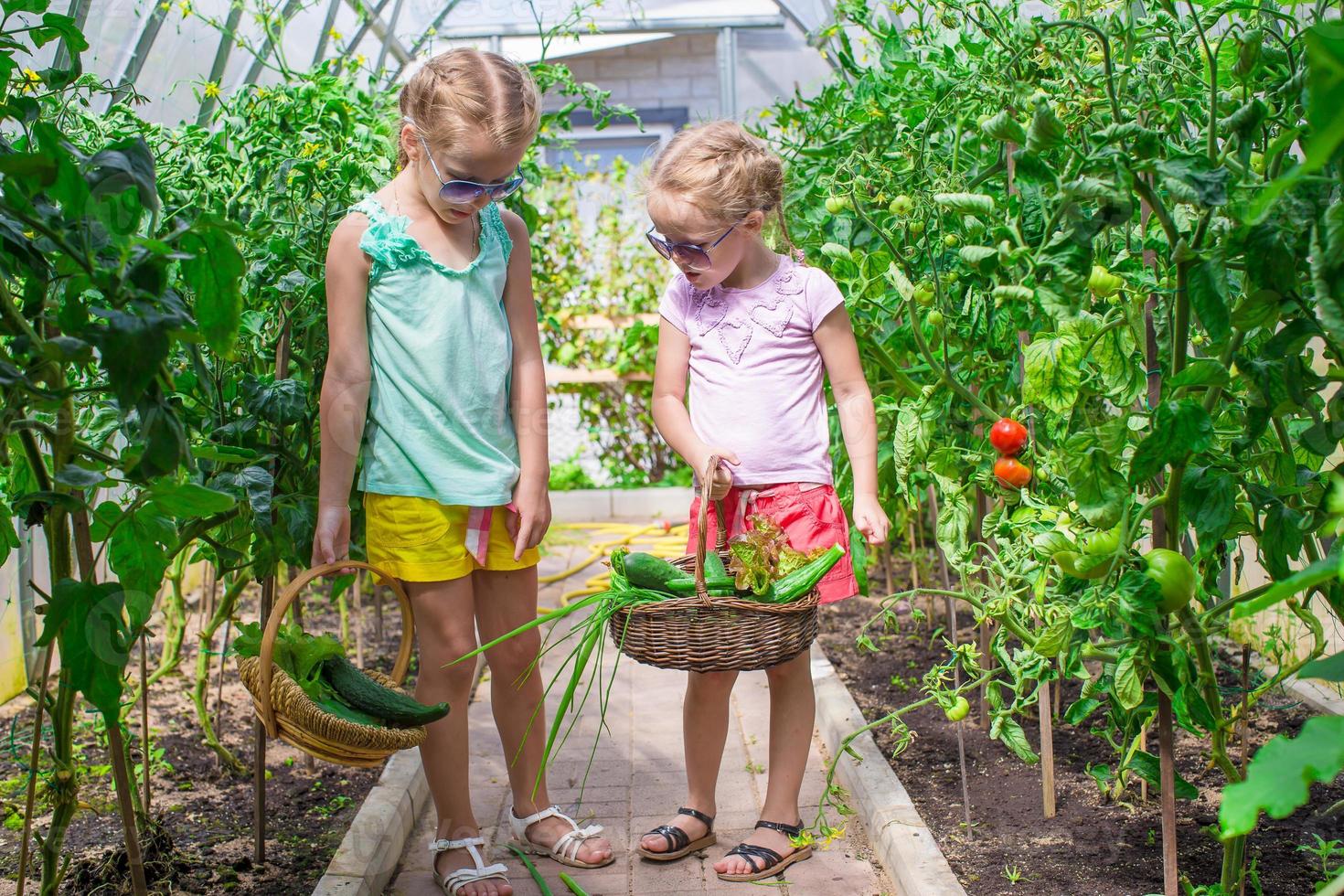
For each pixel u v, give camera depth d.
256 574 2.56
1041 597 2.19
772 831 2.61
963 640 3.96
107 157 1.61
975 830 2.60
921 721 3.30
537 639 2.60
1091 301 2.28
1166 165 1.65
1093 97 2.28
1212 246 1.75
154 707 3.63
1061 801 2.71
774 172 2.45
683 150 2.36
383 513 2.38
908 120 3.27
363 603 4.94
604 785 3.08
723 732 2.65
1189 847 2.43
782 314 2.53
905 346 2.96
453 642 2.43
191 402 2.66
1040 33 2.29
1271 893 2.20
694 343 2.58
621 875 2.58
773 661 2.24
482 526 2.41
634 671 4.07
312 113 3.23
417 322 2.33
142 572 1.88
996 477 2.29
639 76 8.62
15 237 1.66
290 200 2.92
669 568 2.30
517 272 2.53
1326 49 0.95
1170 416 1.73
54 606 1.72
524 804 2.67
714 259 2.40
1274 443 2.22
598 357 7.26
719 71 7.37
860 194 3.07
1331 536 2.42
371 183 3.18
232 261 1.62
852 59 3.78
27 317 1.78
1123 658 2.04
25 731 3.38
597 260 7.29
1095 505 1.84
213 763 3.17
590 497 7.00
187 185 2.85
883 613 2.73
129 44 3.54
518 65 2.31
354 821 2.65
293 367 2.90
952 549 2.53
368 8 4.87
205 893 2.42
